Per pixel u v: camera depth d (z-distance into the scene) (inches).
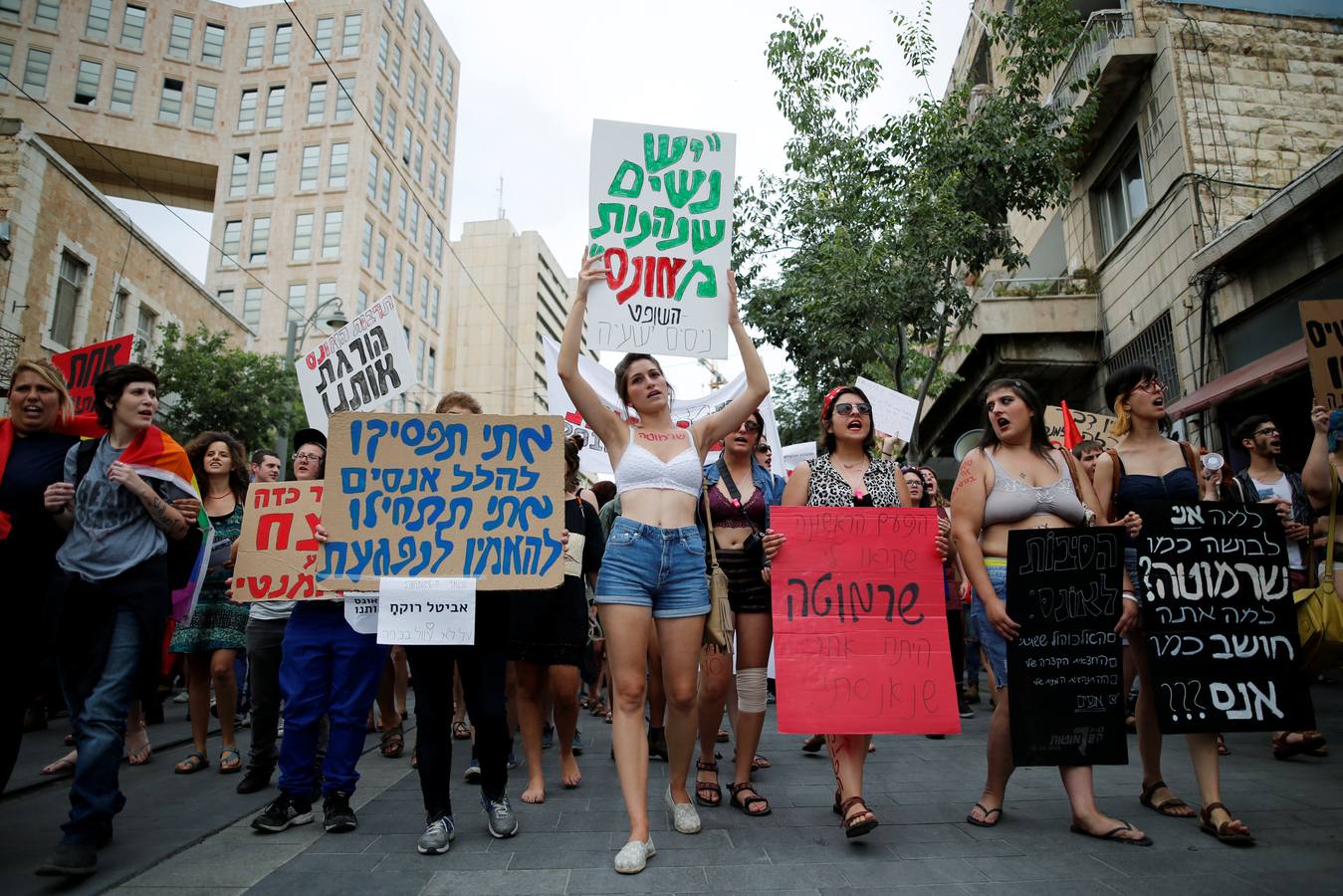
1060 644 133.0
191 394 680.4
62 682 128.3
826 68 450.0
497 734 137.3
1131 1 458.6
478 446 139.4
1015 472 139.9
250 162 1675.7
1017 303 526.0
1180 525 137.6
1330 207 329.1
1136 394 151.7
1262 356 374.0
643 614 125.6
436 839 125.6
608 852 125.8
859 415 154.6
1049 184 450.6
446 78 2053.4
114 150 1638.8
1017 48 611.8
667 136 159.2
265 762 170.9
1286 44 441.7
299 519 154.1
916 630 139.4
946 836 131.3
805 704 133.3
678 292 154.0
